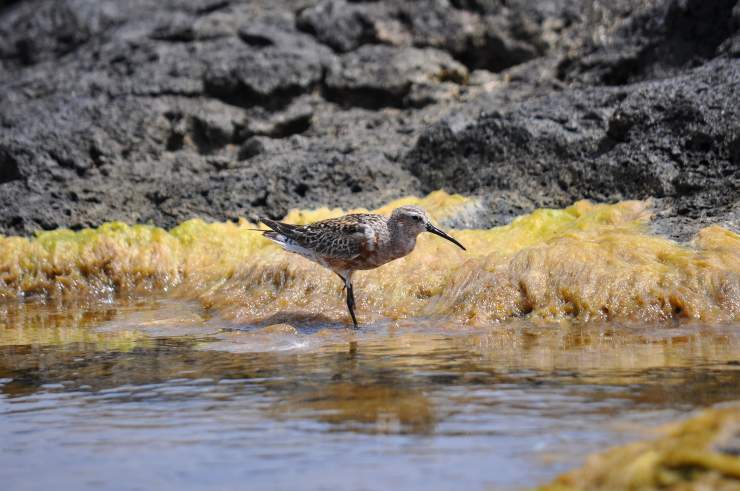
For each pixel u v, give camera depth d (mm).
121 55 23188
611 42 20719
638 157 16469
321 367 10773
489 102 20375
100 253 17406
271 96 21531
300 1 24328
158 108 20953
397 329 13102
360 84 21562
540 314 13281
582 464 7199
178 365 11250
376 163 18641
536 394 9172
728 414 7227
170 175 19766
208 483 7324
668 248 13867
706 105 16312
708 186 15539
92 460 7957
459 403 8977
